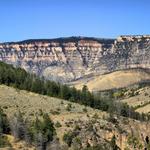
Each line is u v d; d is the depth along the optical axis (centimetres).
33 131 19725
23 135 19362
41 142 19138
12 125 19562
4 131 19425
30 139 19288
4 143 18438
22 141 19100
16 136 19238
